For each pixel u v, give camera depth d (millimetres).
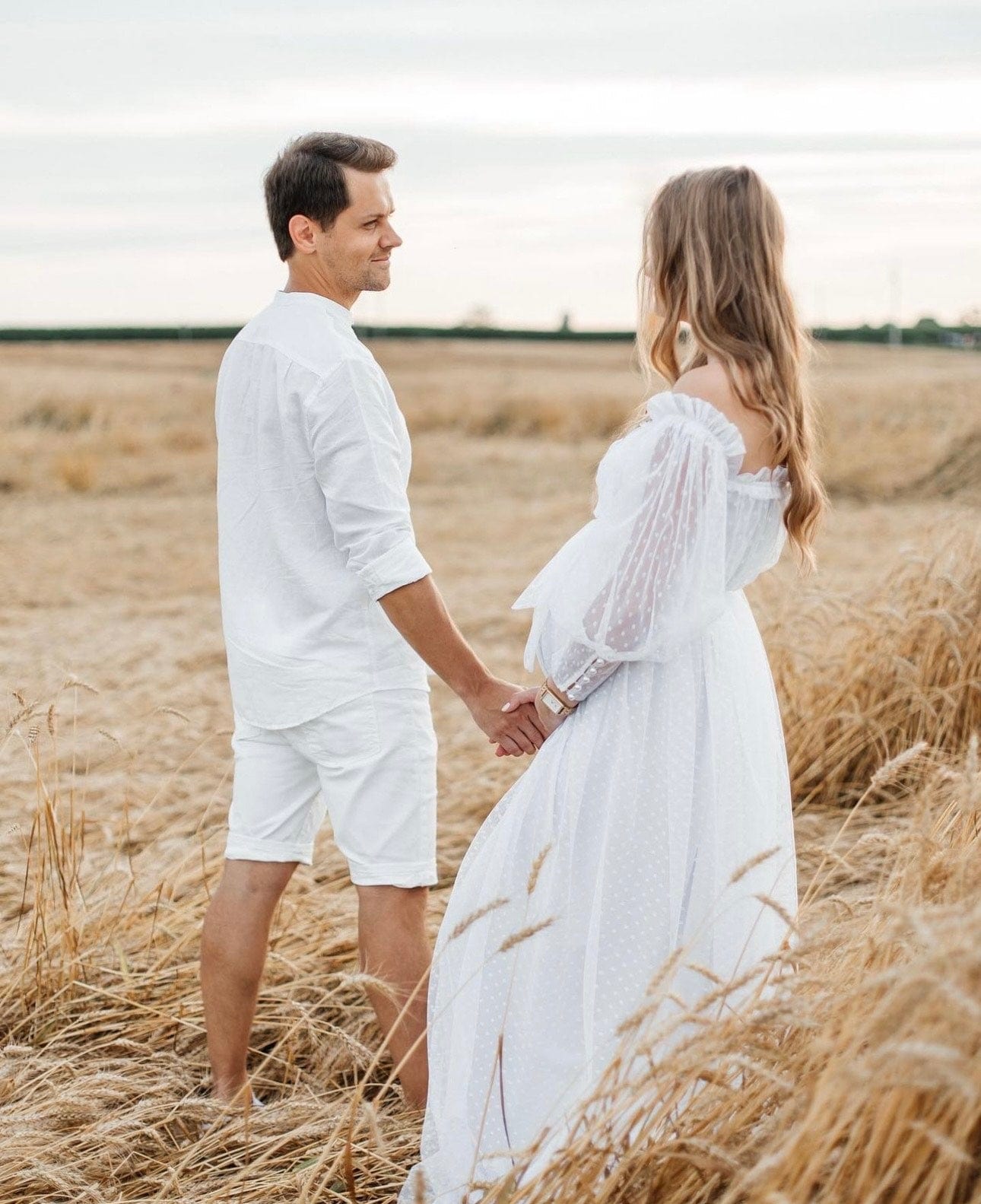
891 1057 1462
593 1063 2145
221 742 5461
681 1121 1890
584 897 2211
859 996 1782
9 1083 2611
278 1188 2311
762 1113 1875
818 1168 1573
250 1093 2477
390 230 2578
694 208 2189
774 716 2377
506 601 8547
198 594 9344
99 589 9508
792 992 1846
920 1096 1582
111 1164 2432
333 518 2492
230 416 2596
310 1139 2543
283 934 3287
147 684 6492
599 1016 2170
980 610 4551
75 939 3201
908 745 4391
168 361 41625
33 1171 2303
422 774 2611
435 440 21875
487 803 4441
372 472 2461
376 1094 2834
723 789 2205
